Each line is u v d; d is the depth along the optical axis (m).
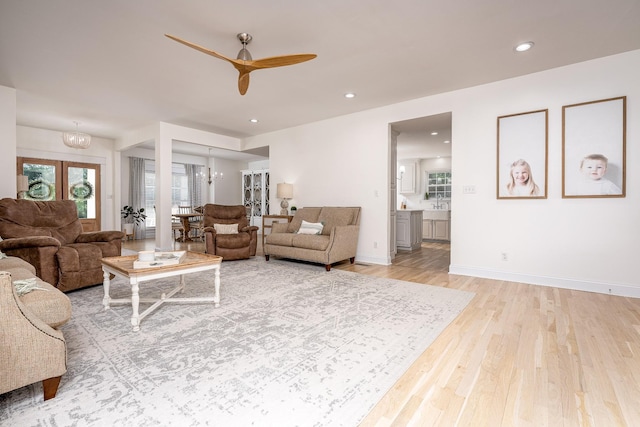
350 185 5.10
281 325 2.25
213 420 1.25
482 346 1.94
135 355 1.79
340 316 2.44
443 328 2.21
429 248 6.63
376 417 1.29
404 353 1.84
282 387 1.49
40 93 4.19
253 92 4.12
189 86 3.93
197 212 8.51
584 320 2.37
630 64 2.99
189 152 8.95
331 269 4.27
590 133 3.17
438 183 8.66
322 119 5.41
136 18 2.49
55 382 1.38
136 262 2.38
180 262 2.51
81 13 2.42
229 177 10.26
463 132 3.96
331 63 3.25
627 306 2.70
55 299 1.62
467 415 1.30
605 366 1.69
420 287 3.32
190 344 1.94
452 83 3.79
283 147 6.09
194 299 2.67
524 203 3.56
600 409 1.34
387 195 4.69
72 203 3.77
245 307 2.64
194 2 2.28
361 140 4.96
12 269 2.16
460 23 2.54
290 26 2.59
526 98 3.53
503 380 1.57
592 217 3.18
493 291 3.18
